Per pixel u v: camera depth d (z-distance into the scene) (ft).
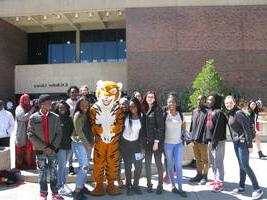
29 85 121.39
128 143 29.09
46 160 26.61
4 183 31.91
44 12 109.70
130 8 105.91
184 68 104.17
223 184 31.30
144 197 28.40
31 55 135.64
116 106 29.30
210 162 32.76
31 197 28.63
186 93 101.04
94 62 120.57
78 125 28.12
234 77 103.81
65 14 114.62
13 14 110.93
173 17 104.94
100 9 107.24
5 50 118.42
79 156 28.27
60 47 133.90
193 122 32.30
